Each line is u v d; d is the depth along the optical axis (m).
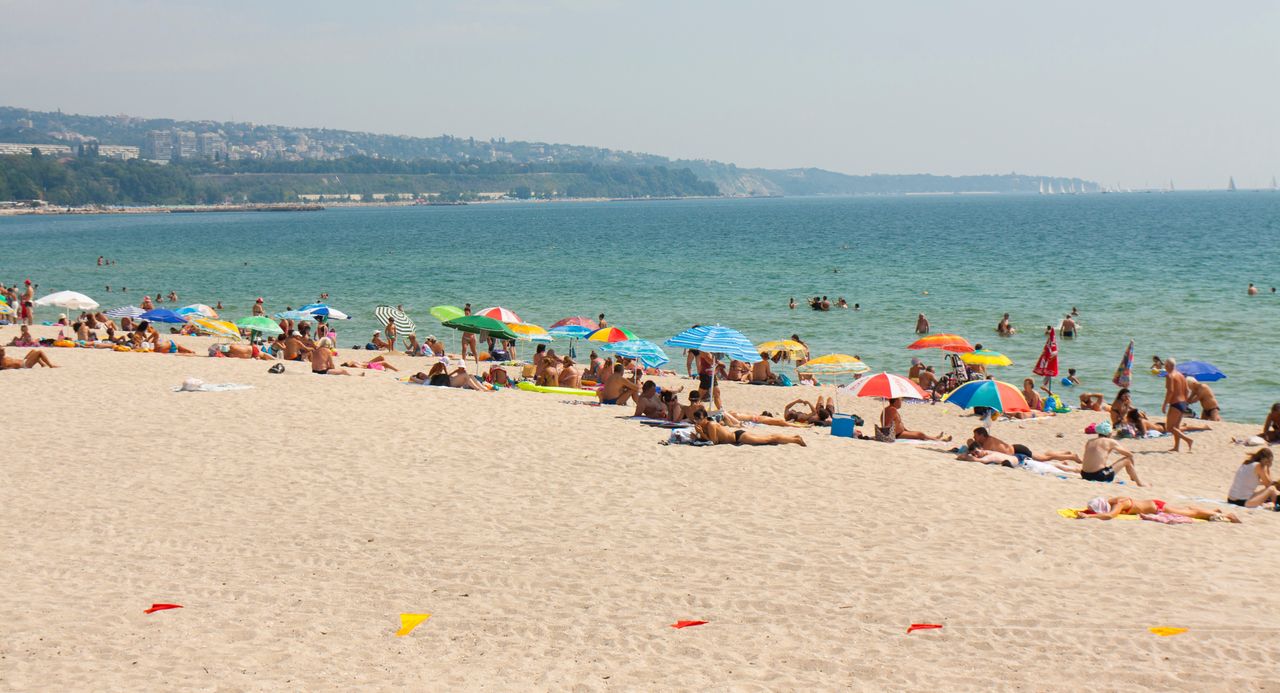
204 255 187.50
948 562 21.95
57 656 16.72
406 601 19.81
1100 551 22.84
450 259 170.62
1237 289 105.62
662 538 23.89
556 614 19.05
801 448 33.72
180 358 58.12
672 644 17.47
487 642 17.66
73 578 21.06
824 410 42.91
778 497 27.62
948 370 69.94
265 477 29.61
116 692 15.23
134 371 51.09
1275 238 196.88
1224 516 26.33
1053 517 25.78
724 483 29.14
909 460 32.38
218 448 33.25
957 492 28.38
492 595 20.14
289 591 20.36
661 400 39.41
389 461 31.64
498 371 51.50
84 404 40.81
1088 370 67.19
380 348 73.88
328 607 19.47
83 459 31.61
